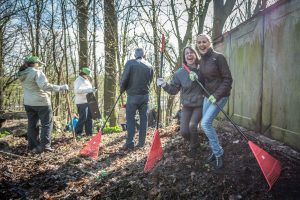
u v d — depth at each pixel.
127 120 6.25
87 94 8.05
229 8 9.44
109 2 11.98
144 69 6.14
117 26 12.18
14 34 17.23
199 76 4.40
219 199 3.64
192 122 4.74
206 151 4.80
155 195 3.96
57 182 4.83
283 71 4.41
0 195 4.38
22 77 6.41
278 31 4.52
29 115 6.66
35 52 15.07
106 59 12.30
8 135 8.94
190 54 4.79
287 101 4.33
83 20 12.38
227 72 4.03
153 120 10.18
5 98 22.25
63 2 13.02
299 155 3.95
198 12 9.08
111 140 7.52
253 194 3.56
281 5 4.41
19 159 5.97
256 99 5.31
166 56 10.01
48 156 6.18
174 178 4.17
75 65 17.83
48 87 6.38
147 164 4.52
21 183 4.84
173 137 6.23
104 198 4.19
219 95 3.98
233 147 4.77
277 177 3.66
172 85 4.98
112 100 12.27
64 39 13.34
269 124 4.88
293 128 4.21
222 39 7.03
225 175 3.99
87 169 5.35
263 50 5.02
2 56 18.47
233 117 6.39
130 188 4.27
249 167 4.03
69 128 10.26
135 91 6.14
